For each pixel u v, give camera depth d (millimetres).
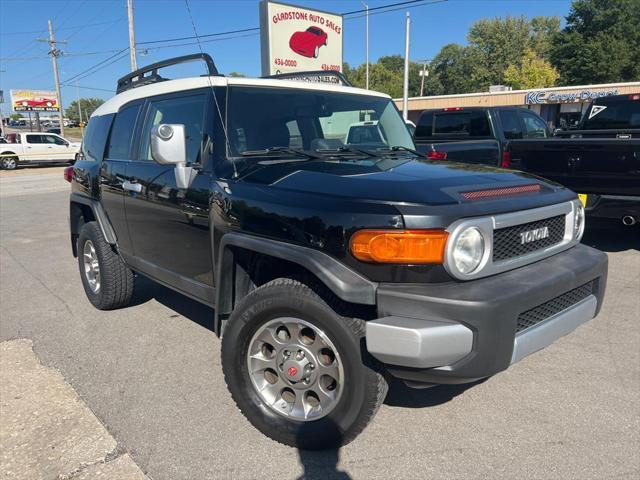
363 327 2521
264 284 2910
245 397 2916
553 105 35781
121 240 4539
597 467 2621
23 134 29688
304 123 3682
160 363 3859
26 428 3027
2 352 4105
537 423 3010
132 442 2885
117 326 4617
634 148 5582
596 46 42750
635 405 3182
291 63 15805
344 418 2613
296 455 2756
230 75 3646
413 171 2949
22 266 6969
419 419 3070
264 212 2777
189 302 5250
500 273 2582
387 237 2346
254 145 3408
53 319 4844
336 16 16641
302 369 2740
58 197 15539
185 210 3438
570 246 3064
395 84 79062
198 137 3445
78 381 3600
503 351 2365
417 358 2254
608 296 5059
